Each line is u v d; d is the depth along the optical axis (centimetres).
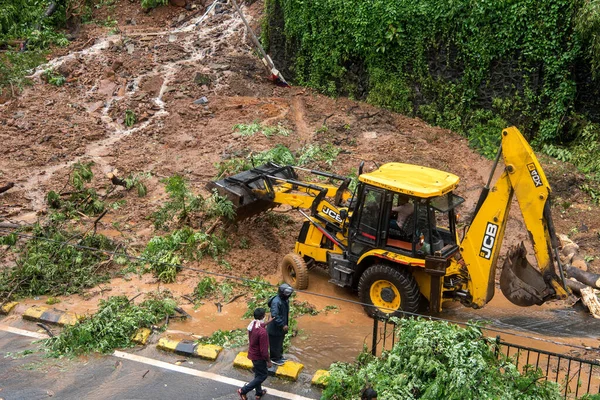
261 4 2614
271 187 1305
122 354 1016
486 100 1869
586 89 1758
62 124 1977
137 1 2814
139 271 1270
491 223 1047
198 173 1681
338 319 1135
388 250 1110
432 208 1079
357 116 1986
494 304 1223
